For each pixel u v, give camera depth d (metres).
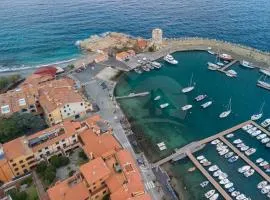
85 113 123.50
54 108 113.31
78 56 180.88
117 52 176.62
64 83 132.12
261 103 134.00
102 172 84.50
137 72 158.62
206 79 152.25
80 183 82.81
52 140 98.38
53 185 88.38
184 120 124.75
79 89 138.25
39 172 94.25
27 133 110.75
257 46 190.00
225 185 94.75
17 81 151.38
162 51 177.25
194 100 136.88
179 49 178.38
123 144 108.81
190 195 93.00
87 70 159.38
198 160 104.31
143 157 104.00
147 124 122.81
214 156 106.00
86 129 105.62
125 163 89.06
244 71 157.38
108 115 124.00
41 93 124.75
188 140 113.94
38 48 192.62
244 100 136.25
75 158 99.25
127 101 137.12
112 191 82.94
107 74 156.00
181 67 163.25
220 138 113.69
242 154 105.94
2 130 105.12
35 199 85.69
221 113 127.62
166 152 108.50
